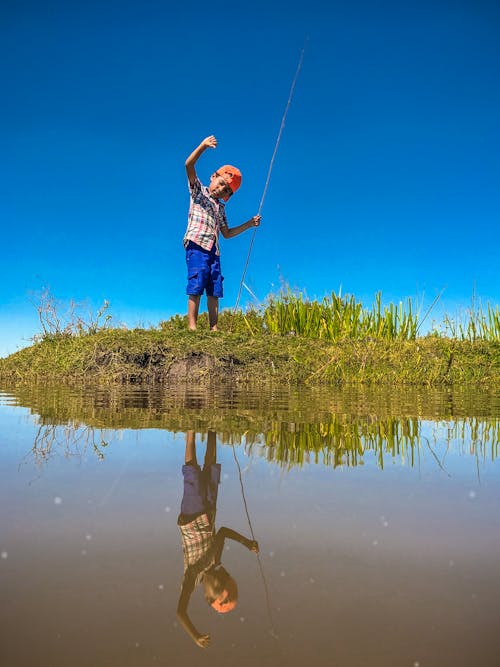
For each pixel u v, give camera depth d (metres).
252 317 8.41
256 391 4.18
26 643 0.55
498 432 2.07
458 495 1.12
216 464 1.39
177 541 0.83
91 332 7.06
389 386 5.18
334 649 0.54
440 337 7.62
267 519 0.94
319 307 8.16
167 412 2.58
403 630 0.58
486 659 0.53
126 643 0.55
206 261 6.14
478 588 0.69
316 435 1.90
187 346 5.71
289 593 0.67
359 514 0.98
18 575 0.71
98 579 0.70
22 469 1.32
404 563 0.76
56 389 4.27
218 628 0.58
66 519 0.93
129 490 1.13
